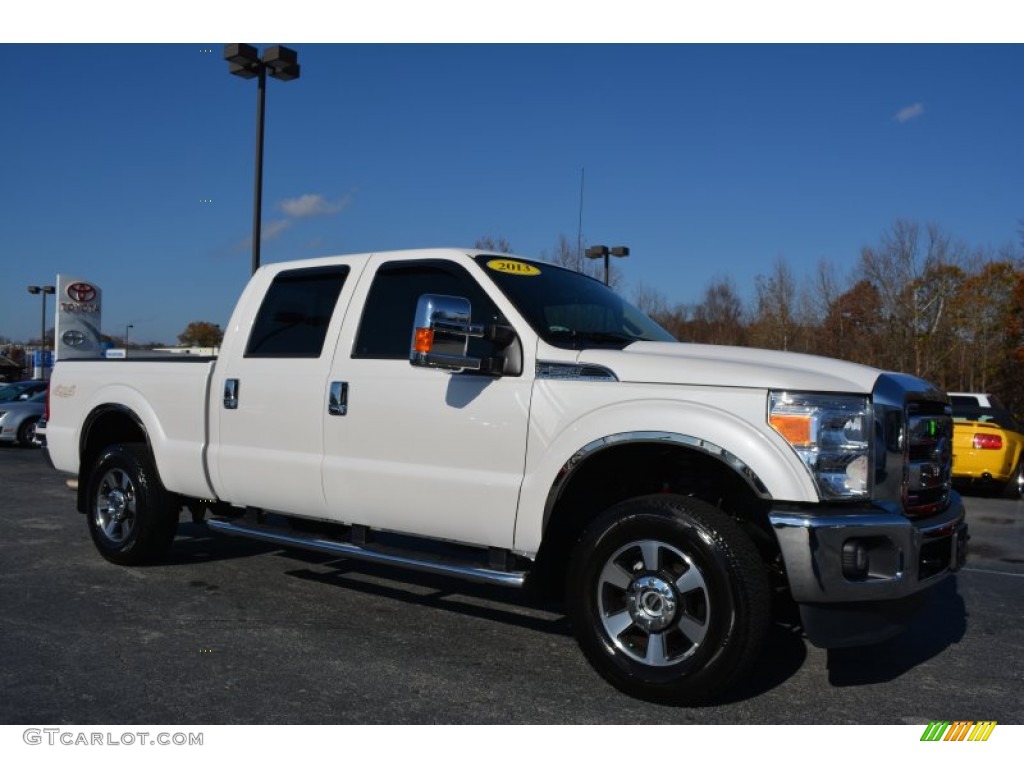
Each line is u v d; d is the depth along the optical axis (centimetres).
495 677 415
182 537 748
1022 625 539
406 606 542
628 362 402
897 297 3600
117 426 660
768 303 3709
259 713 365
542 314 449
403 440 462
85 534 761
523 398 421
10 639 460
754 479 360
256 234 1517
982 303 3753
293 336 531
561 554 430
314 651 449
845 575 349
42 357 3725
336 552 487
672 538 370
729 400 372
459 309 412
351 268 519
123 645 452
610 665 386
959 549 408
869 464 363
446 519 445
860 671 440
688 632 370
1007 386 3906
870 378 377
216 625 492
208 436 562
